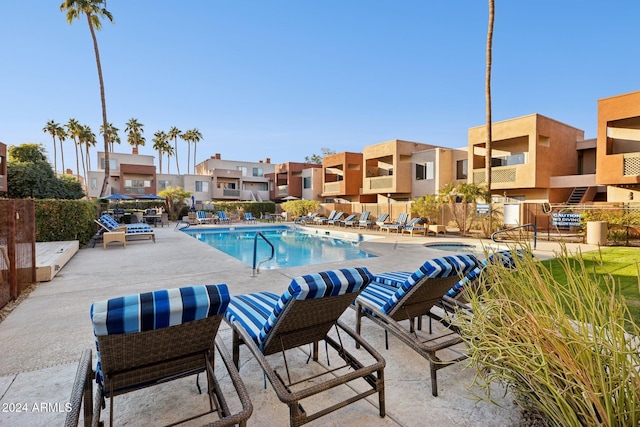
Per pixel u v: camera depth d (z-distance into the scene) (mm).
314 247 13297
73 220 10250
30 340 3328
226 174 37031
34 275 5648
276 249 12766
